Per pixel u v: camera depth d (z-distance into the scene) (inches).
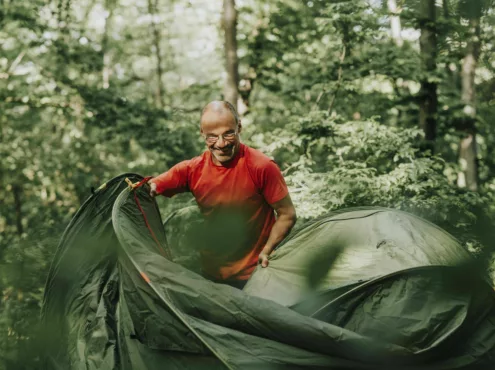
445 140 406.9
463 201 237.1
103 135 433.1
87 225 133.8
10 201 463.5
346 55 345.7
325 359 96.0
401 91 388.2
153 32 598.9
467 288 106.0
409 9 294.4
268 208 120.7
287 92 391.5
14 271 185.8
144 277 101.3
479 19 93.6
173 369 99.0
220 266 120.5
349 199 242.5
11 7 384.8
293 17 415.5
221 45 521.3
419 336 101.3
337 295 105.7
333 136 287.7
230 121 114.3
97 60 435.8
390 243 110.8
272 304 97.8
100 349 108.0
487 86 170.9
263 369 93.5
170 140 389.1
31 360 129.3
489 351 107.7
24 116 467.2
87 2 576.7
